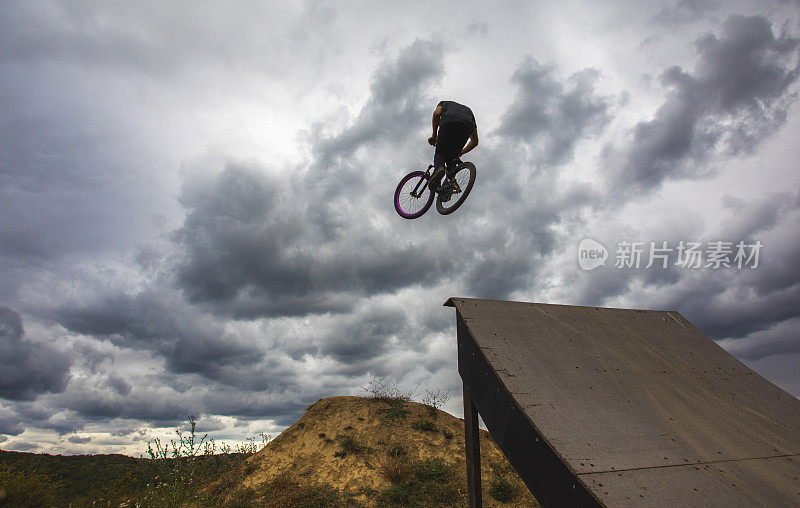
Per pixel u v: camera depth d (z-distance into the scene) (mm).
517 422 3512
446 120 6113
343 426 9750
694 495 2676
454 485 7750
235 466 9008
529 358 4184
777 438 3543
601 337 4910
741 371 4754
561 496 2902
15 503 5266
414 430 9516
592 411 3531
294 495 7359
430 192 6527
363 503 7250
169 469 7121
